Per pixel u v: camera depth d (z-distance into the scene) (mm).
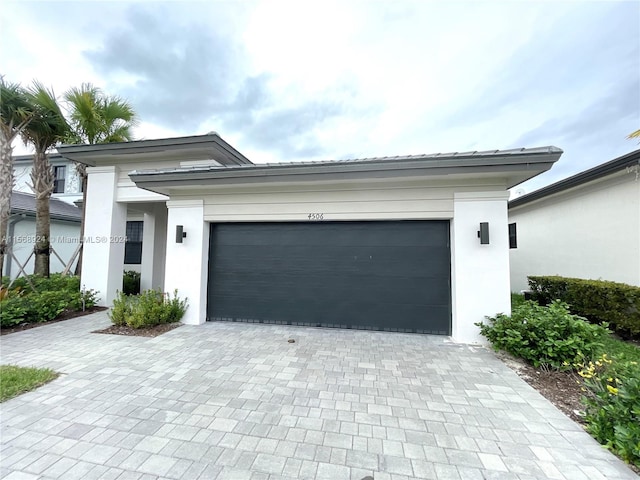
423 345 5176
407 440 2596
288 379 3807
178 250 6699
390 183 5824
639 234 6480
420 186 5715
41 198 8969
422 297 5879
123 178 8602
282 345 5129
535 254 10336
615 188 7078
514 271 11836
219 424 2809
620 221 6941
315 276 6336
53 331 5930
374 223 6121
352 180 5590
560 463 2305
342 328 6176
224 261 6766
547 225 9672
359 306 6125
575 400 3307
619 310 5633
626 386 2596
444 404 3221
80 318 6992
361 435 2660
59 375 3865
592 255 7785
